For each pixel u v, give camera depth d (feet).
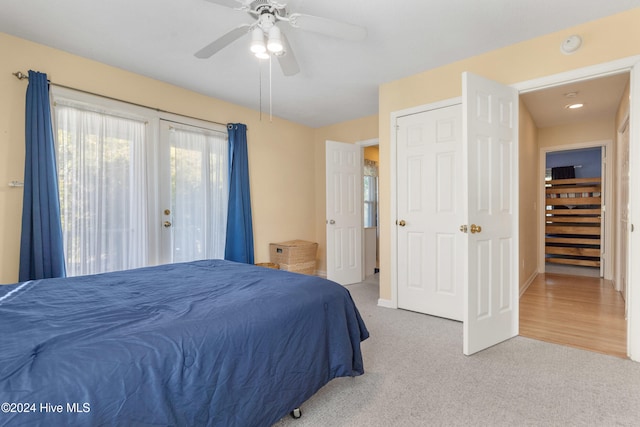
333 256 14.14
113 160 9.40
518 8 6.85
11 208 7.72
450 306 9.57
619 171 12.16
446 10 6.89
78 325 3.51
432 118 9.86
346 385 5.92
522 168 11.23
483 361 6.82
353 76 10.29
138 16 7.05
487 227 7.55
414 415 5.02
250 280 5.66
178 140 11.03
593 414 4.99
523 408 5.16
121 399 2.82
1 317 3.76
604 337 8.03
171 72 9.91
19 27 7.42
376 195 19.47
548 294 12.08
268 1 5.88
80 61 8.82
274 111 13.97
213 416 3.49
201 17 7.10
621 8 6.86
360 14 6.98
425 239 10.09
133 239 9.78
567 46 7.48
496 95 7.80
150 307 4.16
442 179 9.70
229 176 12.60
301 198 16.11
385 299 11.03
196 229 11.51
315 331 4.85
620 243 12.22
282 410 4.26
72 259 8.56
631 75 6.92
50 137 8.09
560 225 18.81
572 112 12.80
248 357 3.90
